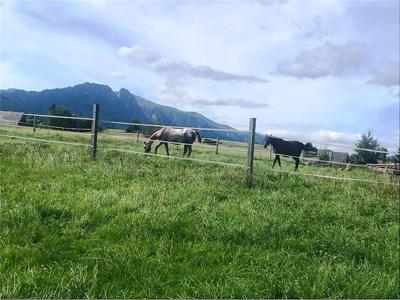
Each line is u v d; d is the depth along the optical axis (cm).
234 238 633
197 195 951
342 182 1414
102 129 3691
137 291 445
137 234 604
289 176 1412
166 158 1673
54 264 490
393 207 1048
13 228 584
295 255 584
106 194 855
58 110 11919
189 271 501
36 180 988
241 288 459
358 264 591
